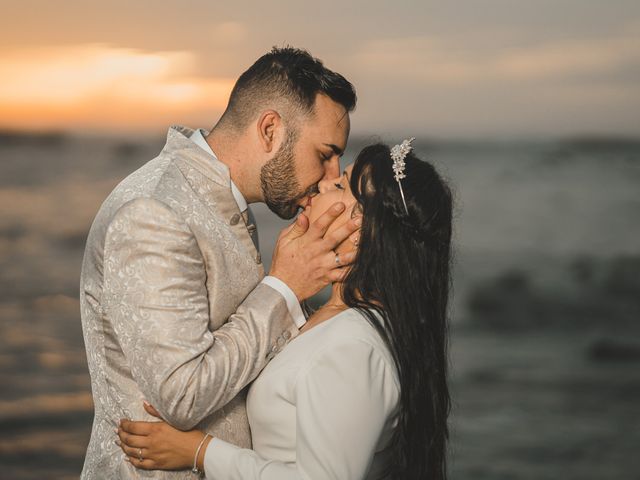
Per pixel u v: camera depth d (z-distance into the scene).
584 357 15.56
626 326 18.14
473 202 41.72
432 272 2.25
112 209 2.20
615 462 9.50
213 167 2.33
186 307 2.10
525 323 18.77
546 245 29.45
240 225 2.38
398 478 2.24
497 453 9.79
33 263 24.44
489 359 15.37
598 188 49.09
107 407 2.29
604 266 25.28
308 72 2.43
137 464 2.18
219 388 2.08
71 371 13.12
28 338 15.27
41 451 9.50
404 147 2.25
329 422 1.97
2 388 12.05
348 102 2.50
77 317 17.31
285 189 2.49
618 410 11.77
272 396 2.13
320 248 2.23
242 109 2.45
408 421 2.18
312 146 2.46
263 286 2.25
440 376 2.27
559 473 9.15
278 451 2.16
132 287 2.09
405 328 2.19
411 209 2.20
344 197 2.29
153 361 2.05
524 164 72.12
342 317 2.16
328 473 1.95
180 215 2.20
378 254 2.21
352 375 2.01
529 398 12.48
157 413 2.17
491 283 22.70
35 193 43.81
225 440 2.26
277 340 2.20
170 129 2.45
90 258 2.27
